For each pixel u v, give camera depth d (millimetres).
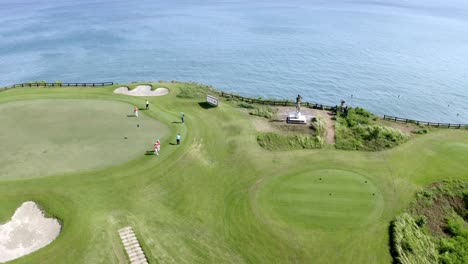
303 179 42094
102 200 37031
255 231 34094
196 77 109250
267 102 63719
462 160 47469
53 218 34656
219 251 31828
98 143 46844
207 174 42844
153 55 132750
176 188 40000
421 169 45281
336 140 51125
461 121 82250
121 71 114375
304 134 51844
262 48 144625
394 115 84750
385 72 116000
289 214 36219
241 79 108062
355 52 140875
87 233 32719
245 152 47562
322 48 146125
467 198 40500
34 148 44875
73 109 57500
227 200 38438
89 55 132125
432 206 39156
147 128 51906
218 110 59781
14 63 120812
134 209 36281
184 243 32500
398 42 160875
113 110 57781
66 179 39219
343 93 97812
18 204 35656
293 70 116938
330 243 32750
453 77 111625
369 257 31406
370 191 40219
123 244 31891
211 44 150500
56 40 153375
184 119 55750
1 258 30000
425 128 56812
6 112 55125
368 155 48312
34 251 30875
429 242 34344
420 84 105250
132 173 41219
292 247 32312
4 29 173000
